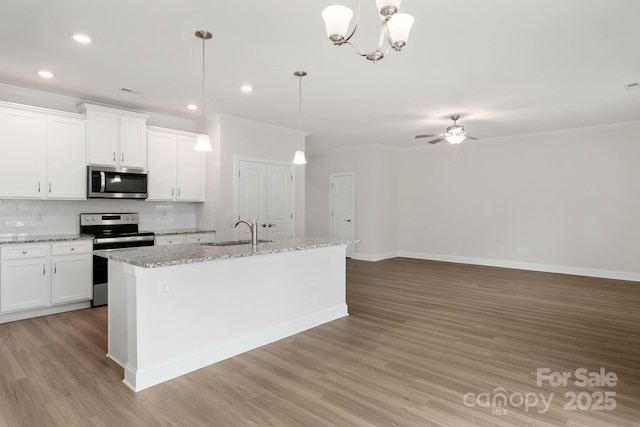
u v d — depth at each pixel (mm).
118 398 2404
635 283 5758
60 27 2809
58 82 4020
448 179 7852
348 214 8312
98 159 4574
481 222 7445
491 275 6414
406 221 8492
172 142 5281
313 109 5102
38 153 4164
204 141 3402
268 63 3512
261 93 4406
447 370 2811
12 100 4195
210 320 2943
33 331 3605
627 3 2494
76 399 2385
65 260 4195
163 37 2979
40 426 2098
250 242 3930
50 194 4246
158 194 5133
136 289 2523
